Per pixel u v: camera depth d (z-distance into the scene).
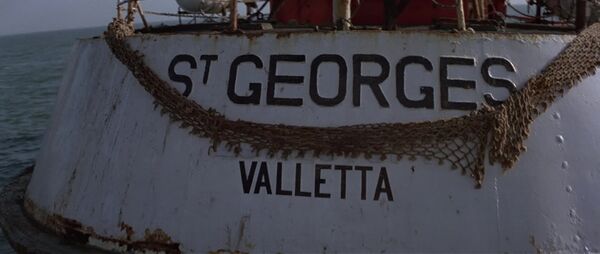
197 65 4.55
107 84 5.02
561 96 4.25
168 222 4.38
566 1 7.24
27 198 5.85
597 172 4.16
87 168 4.91
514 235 4.02
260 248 4.17
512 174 4.08
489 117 4.09
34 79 40.09
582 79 4.34
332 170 4.12
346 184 4.11
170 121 4.51
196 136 4.40
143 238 4.45
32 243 4.93
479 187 4.05
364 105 4.20
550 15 7.82
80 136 5.10
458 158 4.07
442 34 4.28
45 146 5.76
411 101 4.18
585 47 4.42
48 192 5.27
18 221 5.52
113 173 4.70
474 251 4.01
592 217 4.09
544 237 4.03
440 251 4.02
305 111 4.25
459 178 4.06
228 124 4.32
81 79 5.43
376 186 4.08
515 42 4.31
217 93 4.43
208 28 6.64
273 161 4.21
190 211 4.33
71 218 4.88
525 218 4.04
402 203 4.06
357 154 4.12
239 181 4.25
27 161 15.20
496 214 4.04
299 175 4.16
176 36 4.70
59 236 4.98
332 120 4.20
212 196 4.29
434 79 4.21
